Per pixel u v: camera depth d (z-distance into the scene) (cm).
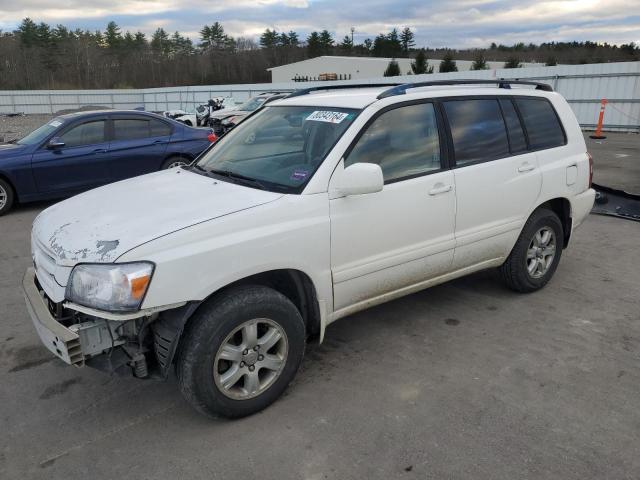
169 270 263
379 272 351
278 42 9656
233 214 290
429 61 6519
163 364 277
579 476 256
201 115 2481
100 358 280
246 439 288
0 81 6675
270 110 418
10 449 283
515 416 302
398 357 370
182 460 272
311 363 364
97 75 7306
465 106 402
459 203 386
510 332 404
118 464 271
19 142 864
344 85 441
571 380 338
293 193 315
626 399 318
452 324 419
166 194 329
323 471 263
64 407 321
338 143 331
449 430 291
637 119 1884
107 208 314
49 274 288
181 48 8750
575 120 486
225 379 291
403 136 362
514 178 421
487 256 423
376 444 281
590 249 604
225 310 281
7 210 817
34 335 412
